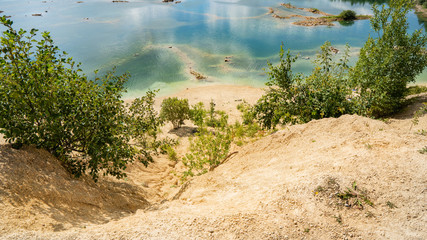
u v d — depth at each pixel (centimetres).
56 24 8156
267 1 12338
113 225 570
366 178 624
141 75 4631
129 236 509
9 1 12975
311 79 1442
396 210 545
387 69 1931
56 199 658
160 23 8581
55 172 767
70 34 7069
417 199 555
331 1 12112
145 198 973
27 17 8975
